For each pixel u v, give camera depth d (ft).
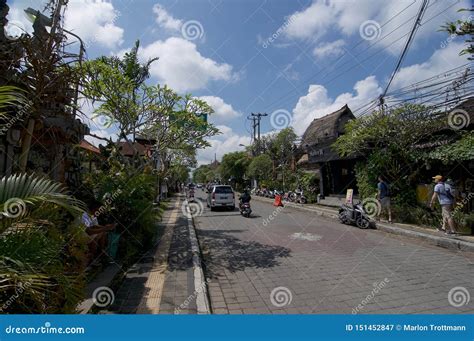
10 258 6.64
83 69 14.38
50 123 15.89
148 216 22.31
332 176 63.82
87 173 25.95
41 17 15.07
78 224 10.76
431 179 35.19
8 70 11.91
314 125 86.12
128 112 23.58
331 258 21.15
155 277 16.49
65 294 7.97
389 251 23.17
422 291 14.84
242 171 140.97
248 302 13.78
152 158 28.25
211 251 23.61
